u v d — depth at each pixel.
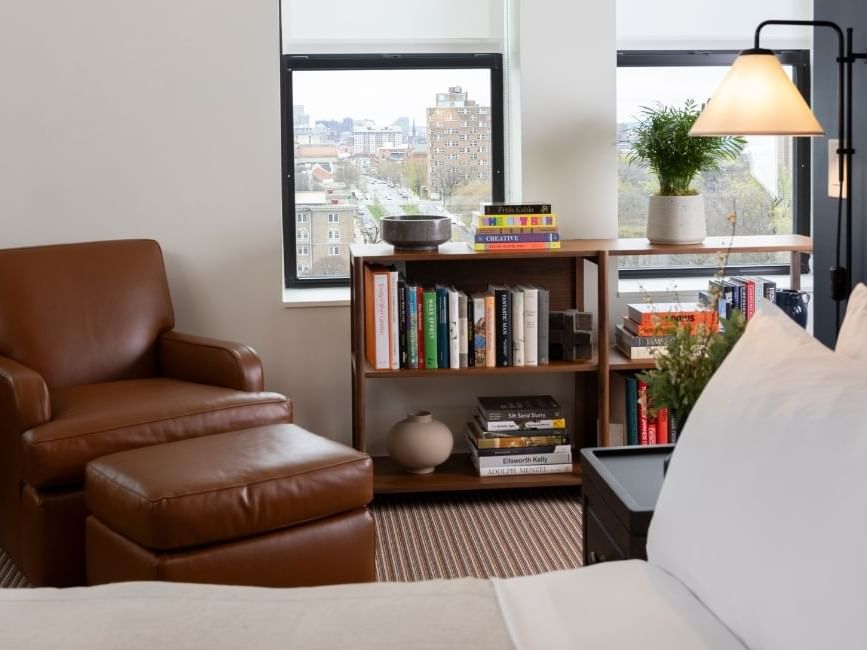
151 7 3.89
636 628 1.44
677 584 1.59
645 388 3.80
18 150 3.89
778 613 1.28
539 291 3.73
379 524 3.51
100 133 3.92
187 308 4.02
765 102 2.69
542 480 3.69
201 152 3.97
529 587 1.61
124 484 2.49
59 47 3.87
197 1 3.91
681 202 3.77
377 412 4.09
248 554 2.50
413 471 3.78
